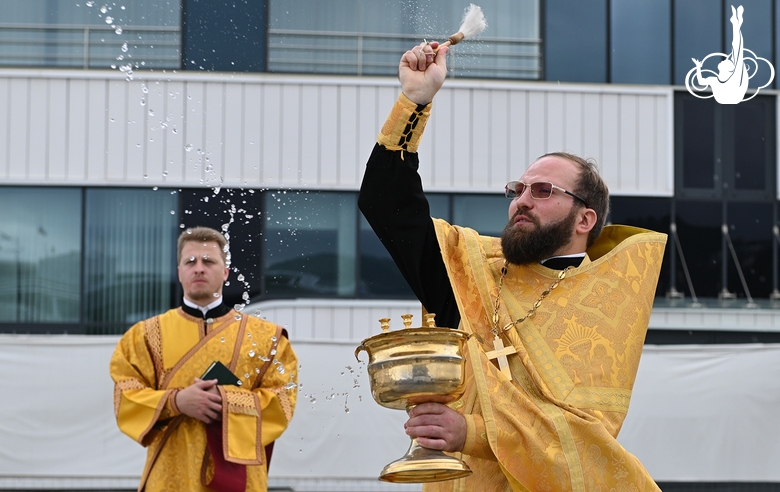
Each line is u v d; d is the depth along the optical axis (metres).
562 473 2.49
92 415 6.98
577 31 10.70
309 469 6.92
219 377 4.61
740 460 7.07
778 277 10.85
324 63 10.23
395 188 2.83
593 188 2.85
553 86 10.56
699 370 7.12
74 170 10.19
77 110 10.19
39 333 10.20
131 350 4.76
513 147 10.52
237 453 4.49
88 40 10.22
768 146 10.91
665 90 10.71
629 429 7.05
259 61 10.12
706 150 10.88
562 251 2.83
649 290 2.80
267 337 4.86
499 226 10.45
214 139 10.12
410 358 2.46
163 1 10.19
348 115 10.20
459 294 2.76
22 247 10.22
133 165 10.17
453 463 2.44
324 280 10.14
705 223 10.84
